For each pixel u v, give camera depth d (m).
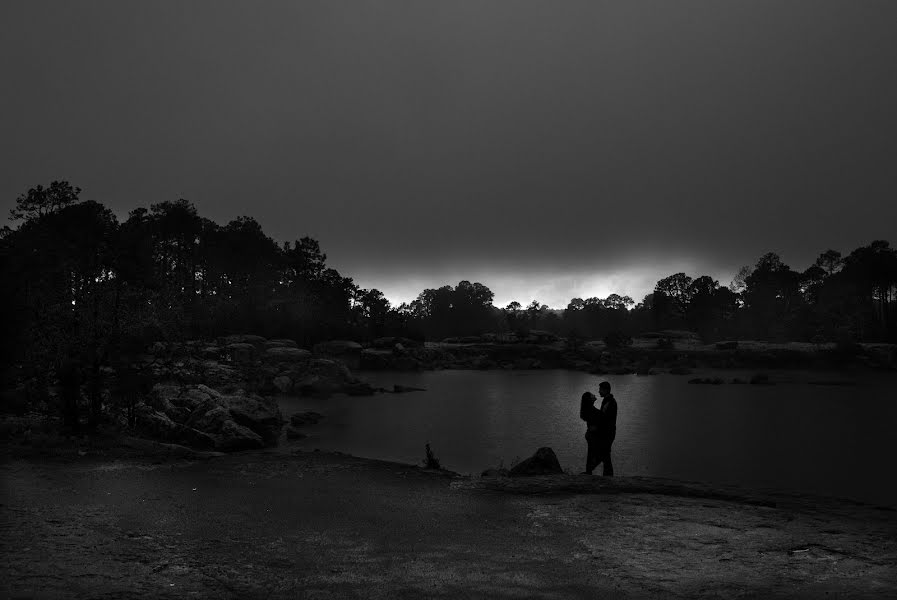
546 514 9.86
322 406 44.25
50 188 75.31
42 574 6.33
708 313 172.12
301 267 129.75
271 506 10.09
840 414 40.22
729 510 10.21
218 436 24.36
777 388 62.62
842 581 6.61
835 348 101.44
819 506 10.69
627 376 83.44
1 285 18.23
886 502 16.86
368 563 7.09
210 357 54.34
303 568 6.86
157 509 9.62
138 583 6.18
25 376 18.61
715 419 37.38
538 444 27.02
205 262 110.00
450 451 25.06
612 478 13.06
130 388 19.23
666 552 7.76
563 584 6.43
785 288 162.62
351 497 10.96
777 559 7.47
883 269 139.12
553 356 110.31
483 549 7.80
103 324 19.08
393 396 52.78
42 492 10.64
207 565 6.88
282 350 77.31
